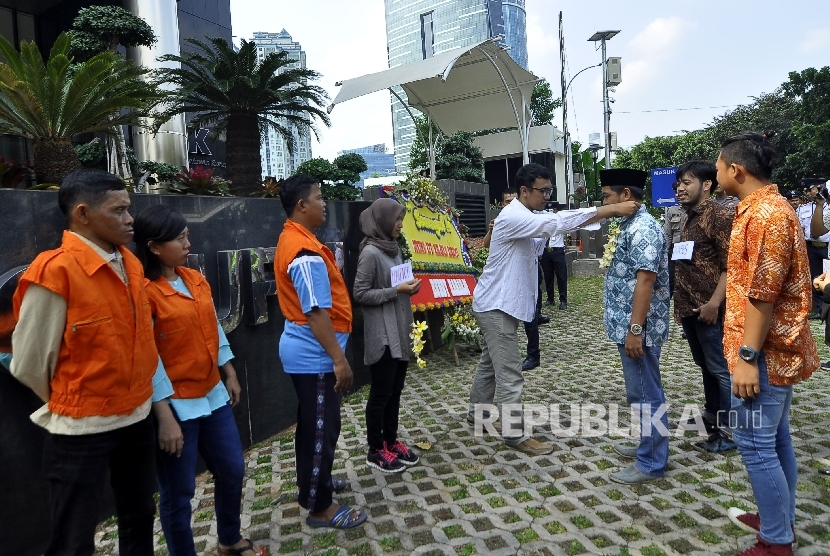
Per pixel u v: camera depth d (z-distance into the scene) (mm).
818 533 2564
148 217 2238
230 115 7789
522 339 7191
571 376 5387
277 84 7773
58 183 4094
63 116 4211
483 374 3971
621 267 3150
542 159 17703
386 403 3395
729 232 3225
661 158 33969
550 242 9109
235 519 2537
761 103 30328
